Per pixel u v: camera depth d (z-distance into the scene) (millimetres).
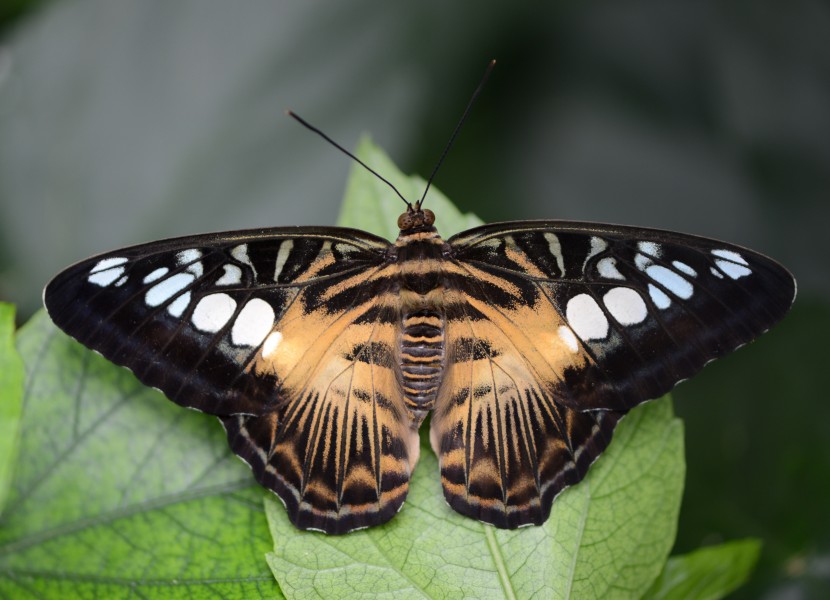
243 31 514
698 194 516
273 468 417
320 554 414
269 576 413
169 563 413
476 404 424
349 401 423
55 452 417
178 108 509
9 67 510
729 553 427
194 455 420
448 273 429
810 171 517
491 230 429
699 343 420
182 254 421
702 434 481
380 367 425
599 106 518
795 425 477
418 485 421
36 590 410
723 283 420
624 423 422
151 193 505
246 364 421
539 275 427
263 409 420
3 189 503
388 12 515
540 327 425
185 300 420
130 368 417
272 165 508
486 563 415
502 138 513
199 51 512
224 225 504
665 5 523
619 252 424
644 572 416
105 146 507
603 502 419
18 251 500
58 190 504
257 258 424
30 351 421
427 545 416
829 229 513
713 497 472
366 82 511
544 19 519
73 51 511
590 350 423
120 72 510
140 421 421
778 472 472
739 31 523
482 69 515
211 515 417
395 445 421
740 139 518
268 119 510
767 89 521
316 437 420
